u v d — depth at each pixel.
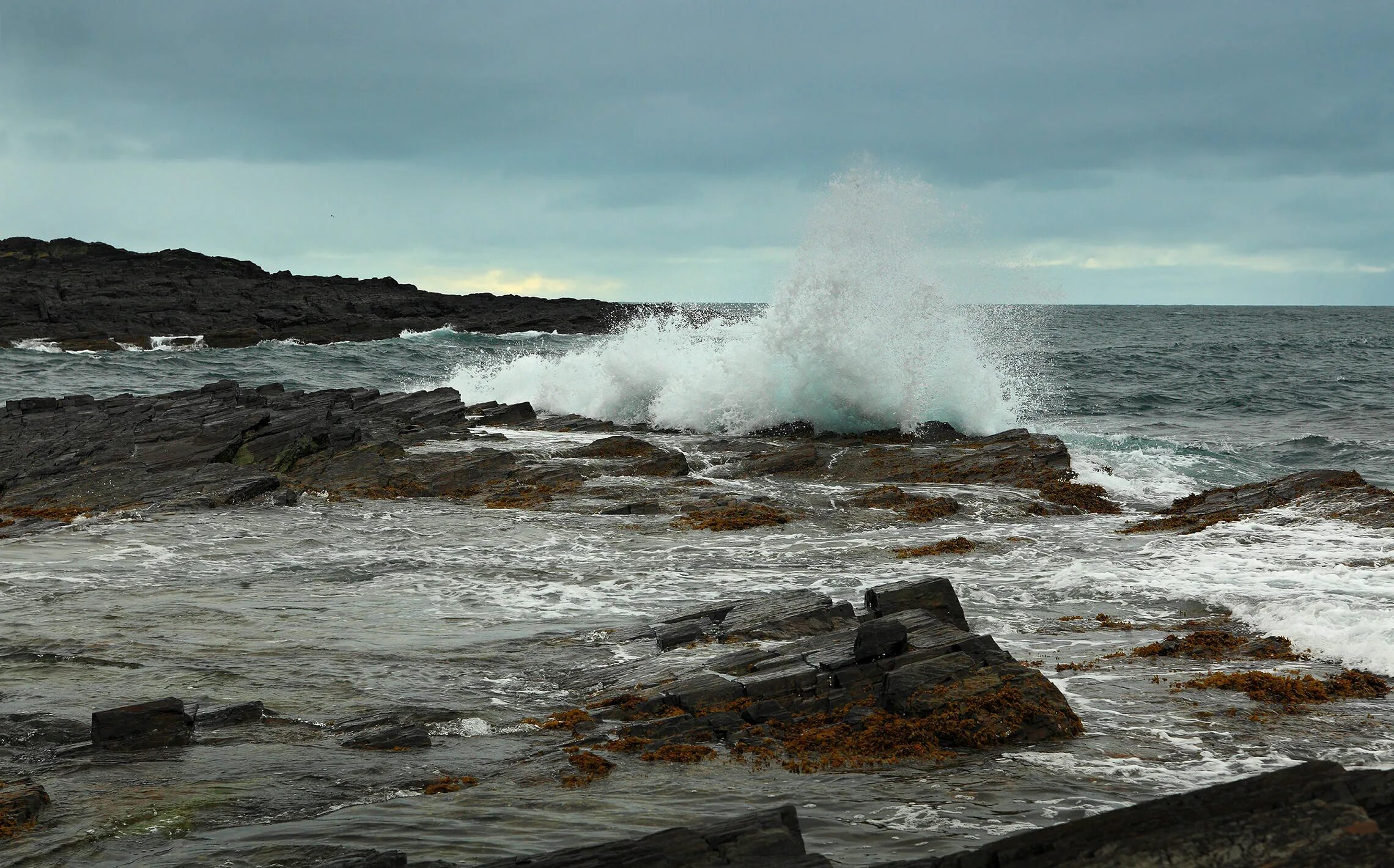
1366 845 3.80
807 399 25.05
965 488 18.88
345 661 9.48
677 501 18.14
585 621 11.07
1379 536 14.10
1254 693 8.24
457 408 27.05
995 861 3.89
